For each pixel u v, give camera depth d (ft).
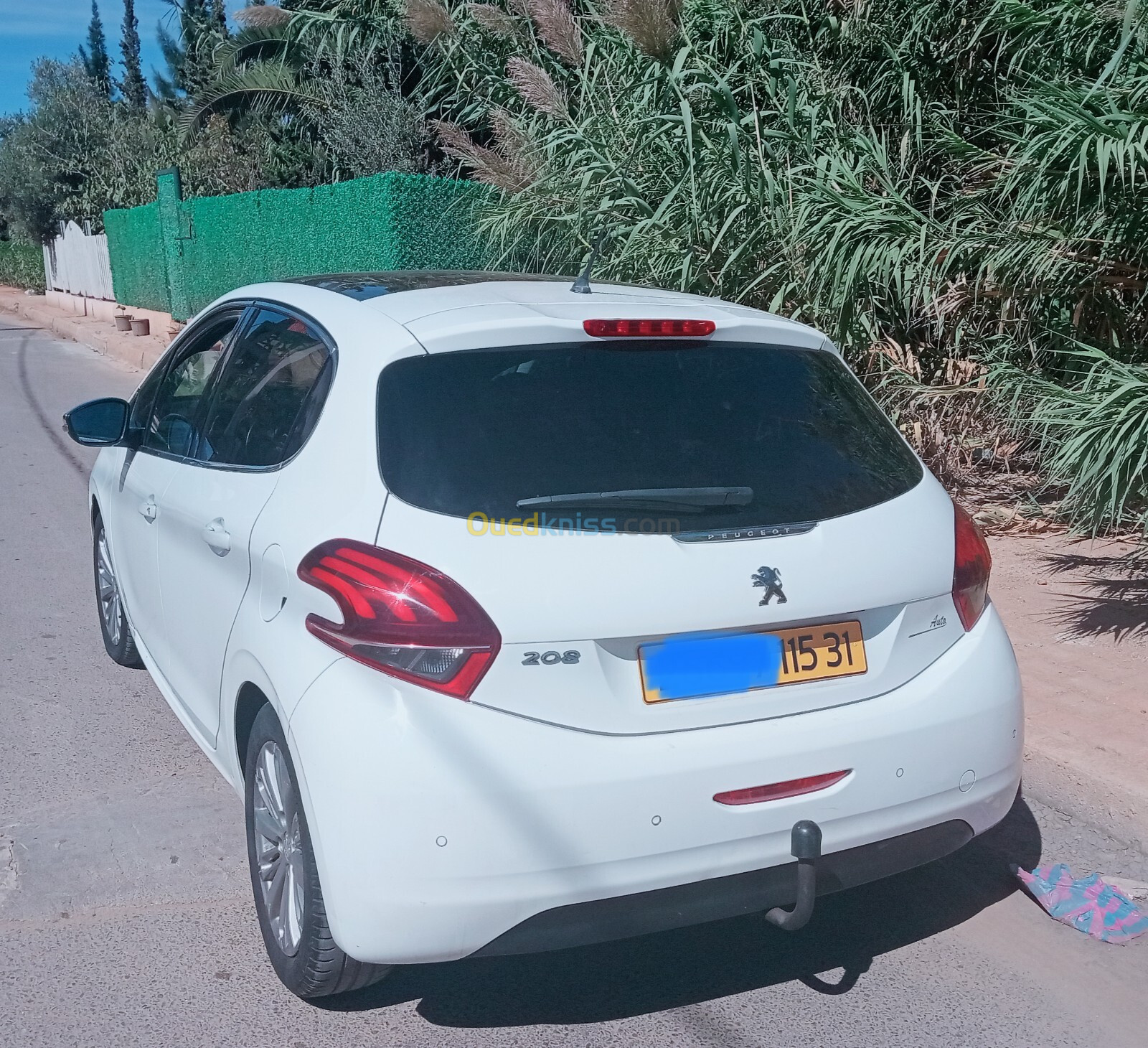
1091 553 20.17
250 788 9.85
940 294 21.61
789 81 23.52
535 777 7.93
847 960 10.19
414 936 7.96
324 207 43.60
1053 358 21.53
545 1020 9.28
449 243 38.37
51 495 28.53
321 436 9.44
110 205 81.76
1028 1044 9.07
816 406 9.98
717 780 8.32
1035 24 20.67
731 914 8.55
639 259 24.27
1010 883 11.50
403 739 7.93
